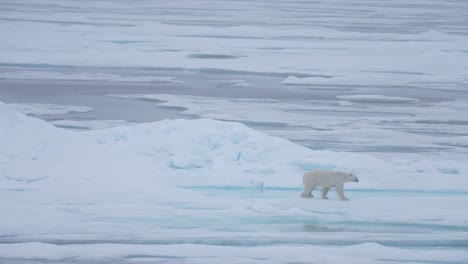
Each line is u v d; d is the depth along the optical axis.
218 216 26.91
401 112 68.25
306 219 26.88
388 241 24.11
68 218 26.02
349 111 67.94
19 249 22.25
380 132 55.31
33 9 178.00
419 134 56.38
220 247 22.80
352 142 51.22
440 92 83.00
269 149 35.09
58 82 82.81
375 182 33.06
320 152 36.19
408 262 21.58
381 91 83.00
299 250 22.52
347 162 34.97
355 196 31.33
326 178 29.45
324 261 21.47
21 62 96.31
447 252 22.61
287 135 53.56
